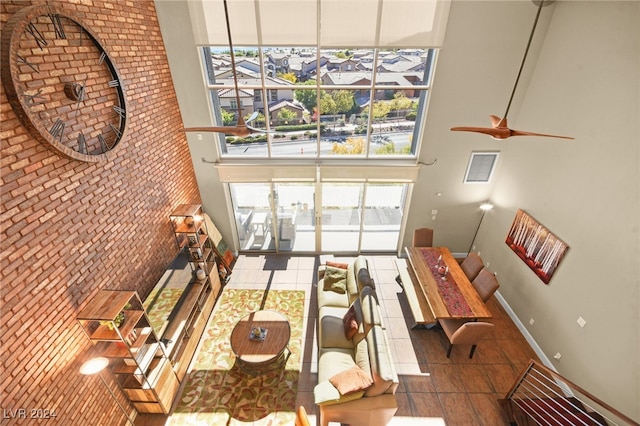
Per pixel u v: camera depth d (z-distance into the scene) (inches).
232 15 181.8
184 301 189.3
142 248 171.9
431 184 241.3
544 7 178.4
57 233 115.2
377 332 153.7
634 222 130.2
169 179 202.1
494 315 216.2
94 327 130.3
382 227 271.6
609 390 139.7
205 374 173.8
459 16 182.2
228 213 258.1
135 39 165.2
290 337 184.7
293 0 176.9
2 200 95.3
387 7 178.7
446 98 207.8
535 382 170.9
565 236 167.6
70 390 119.2
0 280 94.0
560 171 172.2
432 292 192.9
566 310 165.6
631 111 132.6
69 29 120.5
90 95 131.2
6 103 97.0
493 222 239.6
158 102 188.4
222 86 209.6
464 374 175.3
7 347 96.0
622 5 135.9
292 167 232.2
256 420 151.8
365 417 136.7
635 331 128.6
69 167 121.0
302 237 277.1
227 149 235.5
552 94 179.0
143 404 149.3
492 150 226.1
